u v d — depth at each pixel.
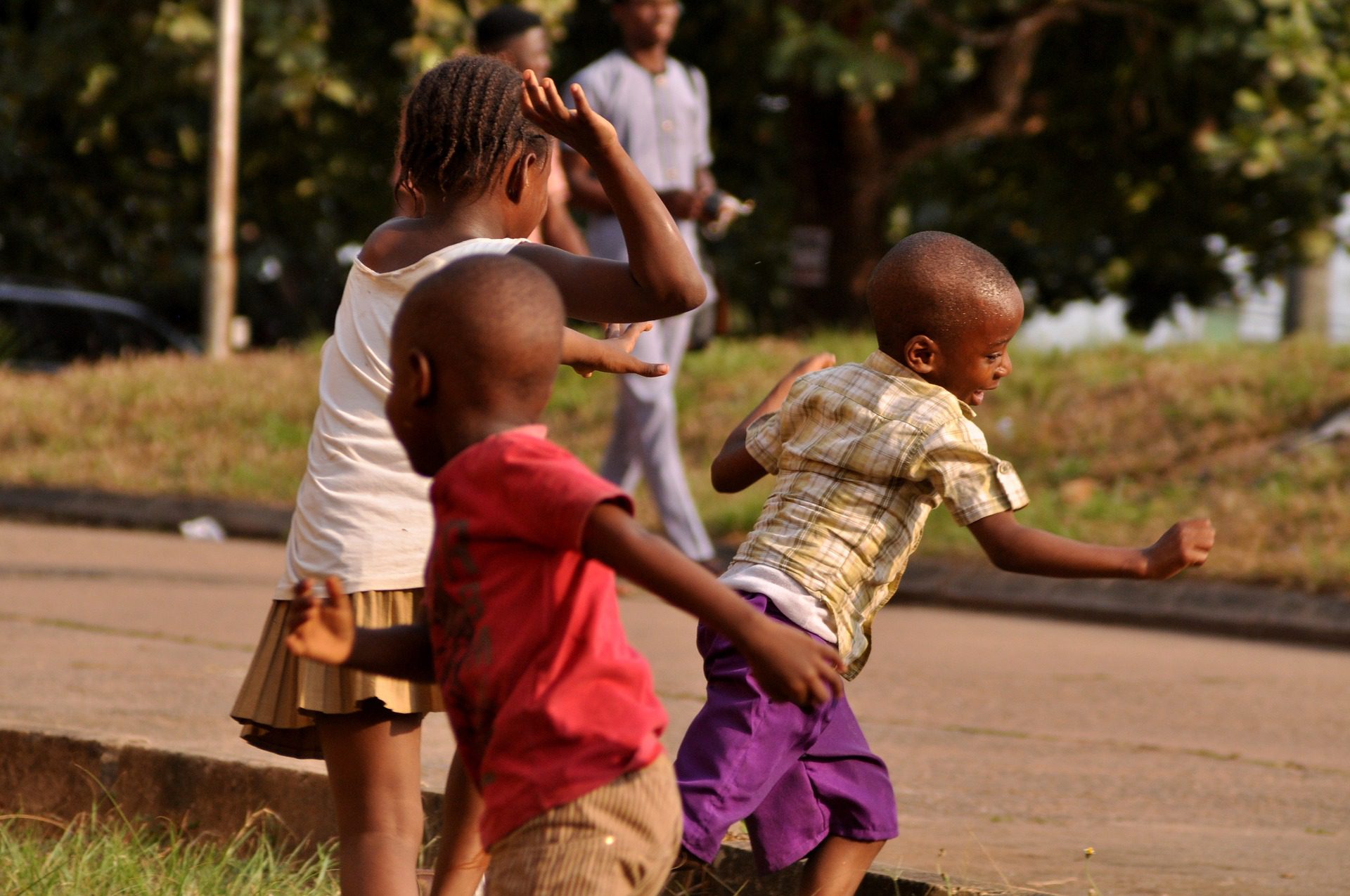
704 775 6.48
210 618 15.41
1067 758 11.21
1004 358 7.01
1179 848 8.80
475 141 6.32
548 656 4.84
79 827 8.42
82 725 10.20
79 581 17.42
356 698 6.06
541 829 4.80
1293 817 9.70
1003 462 6.61
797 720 6.64
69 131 40.88
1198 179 39.16
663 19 16.25
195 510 22.77
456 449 5.12
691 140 16.59
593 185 15.82
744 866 7.89
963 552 20.20
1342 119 30.67
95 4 35.09
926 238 7.06
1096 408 23.64
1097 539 19.56
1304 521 19.62
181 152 45.47
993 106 36.38
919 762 10.89
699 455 24.36
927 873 7.76
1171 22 34.78
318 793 8.38
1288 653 16.42
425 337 5.07
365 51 37.06
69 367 31.14
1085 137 40.50
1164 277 46.25
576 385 26.67
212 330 31.58
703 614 4.69
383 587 6.16
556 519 4.73
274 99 32.97
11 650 13.02
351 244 49.06
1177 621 17.94
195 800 8.66
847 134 36.72
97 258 47.97
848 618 6.70
